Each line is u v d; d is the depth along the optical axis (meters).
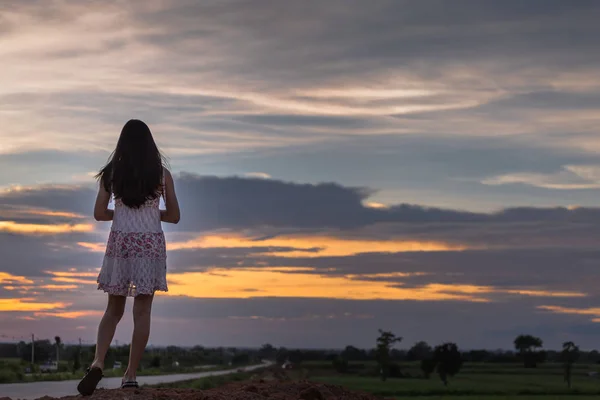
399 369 180.75
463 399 126.19
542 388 162.38
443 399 125.38
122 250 6.90
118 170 6.91
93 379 6.70
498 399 129.75
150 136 7.09
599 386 170.88
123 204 6.97
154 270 6.96
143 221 6.99
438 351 169.38
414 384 155.00
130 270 6.89
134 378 7.15
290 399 7.68
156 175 6.98
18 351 87.06
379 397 9.52
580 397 144.25
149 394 6.75
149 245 6.96
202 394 6.89
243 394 7.43
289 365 140.38
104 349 6.88
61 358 82.38
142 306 7.05
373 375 176.75
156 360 119.19
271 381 9.09
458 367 167.00
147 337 7.05
